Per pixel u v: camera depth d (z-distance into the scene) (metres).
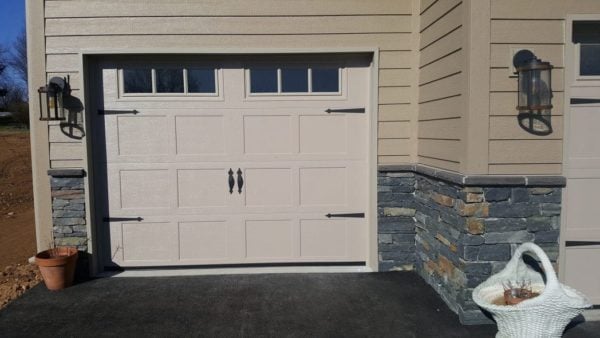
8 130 22.03
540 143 3.85
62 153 5.02
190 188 5.24
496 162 3.84
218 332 3.83
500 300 3.71
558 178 3.84
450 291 4.19
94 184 5.16
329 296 4.54
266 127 5.21
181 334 3.80
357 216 5.31
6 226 8.12
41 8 4.91
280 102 5.20
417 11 5.01
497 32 3.78
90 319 4.07
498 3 3.77
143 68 5.12
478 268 3.86
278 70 5.17
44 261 4.64
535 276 3.79
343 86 5.20
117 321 4.04
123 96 5.14
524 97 3.73
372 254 5.23
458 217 3.96
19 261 5.90
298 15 5.00
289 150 5.24
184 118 5.18
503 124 3.82
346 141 5.24
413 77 5.05
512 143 3.84
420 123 5.00
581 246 4.02
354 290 4.68
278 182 5.27
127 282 4.96
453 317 4.04
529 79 3.71
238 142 5.21
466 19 3.80
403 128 5.12
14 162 14.88
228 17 4.99
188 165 5.21
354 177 5.28
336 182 5.29
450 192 4.13
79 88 4.96
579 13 3.80
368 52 5.05
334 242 5.33
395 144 5.13
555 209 3.89
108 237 5.24
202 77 5.17
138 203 5.23
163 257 5.29
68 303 4.42
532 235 3.89
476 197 3.83
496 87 3.80
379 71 5.07
